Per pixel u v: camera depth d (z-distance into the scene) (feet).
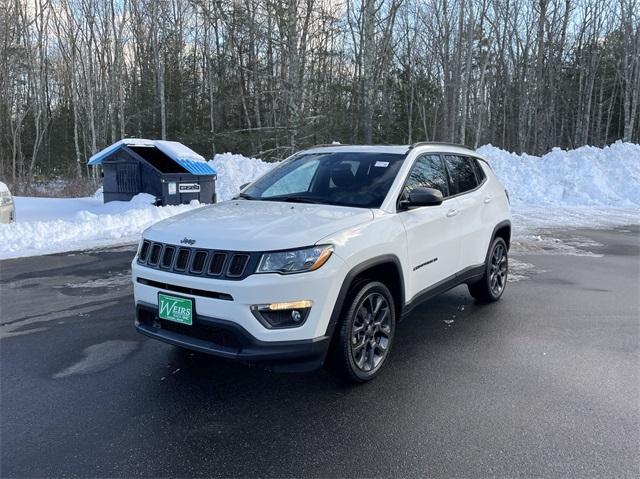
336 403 11.66
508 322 17.47
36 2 101.96
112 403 11.60
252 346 10.61
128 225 37.06
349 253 11.55
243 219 12.26
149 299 11.93
